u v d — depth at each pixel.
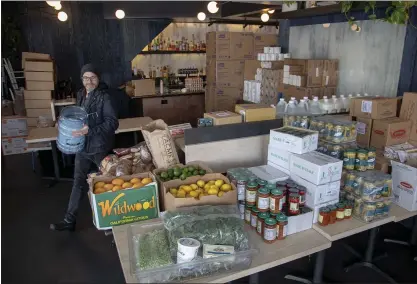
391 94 3.36
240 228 1.60
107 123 2.85
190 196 1.82
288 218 1.82
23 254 2.85
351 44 3.76
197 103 6.72
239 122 2.62
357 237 3.06
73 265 2.71
